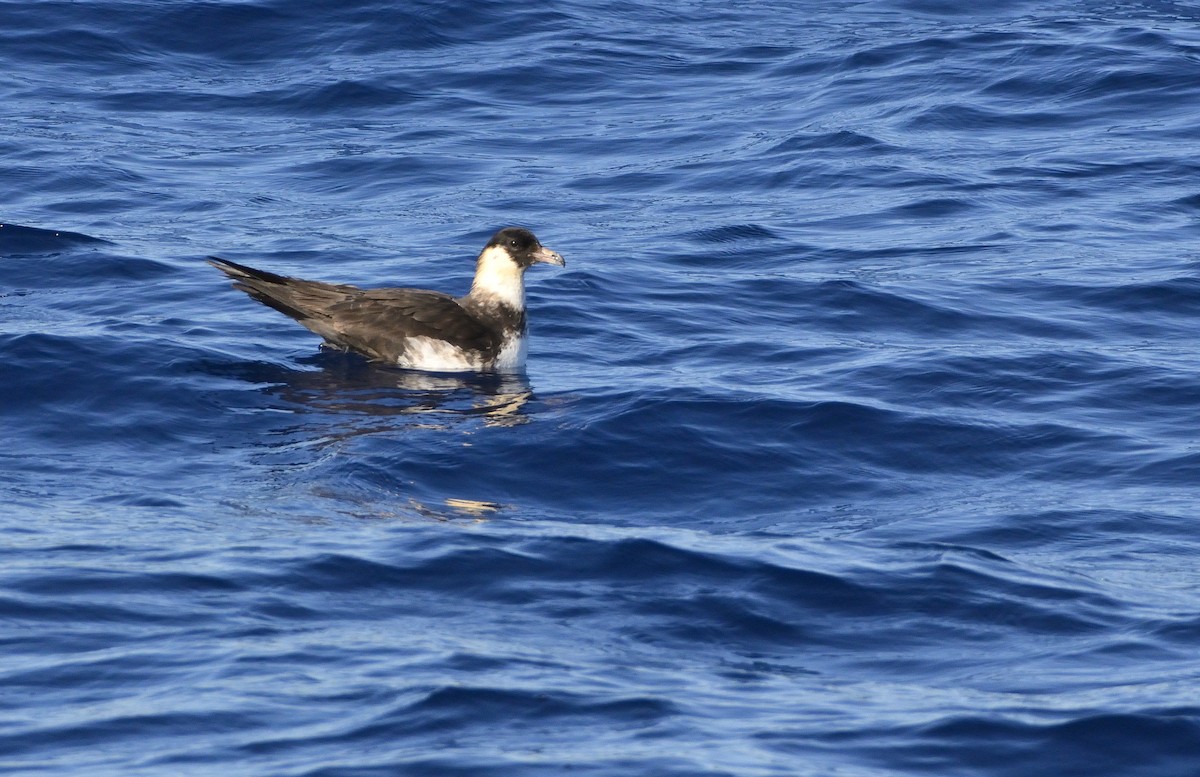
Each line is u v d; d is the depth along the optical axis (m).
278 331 20.61
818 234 25.28
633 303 22.02
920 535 14.43
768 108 32.19
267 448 16.52
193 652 11.34
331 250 24.03
